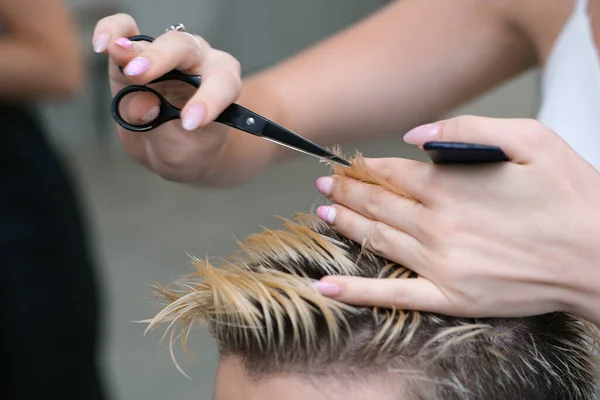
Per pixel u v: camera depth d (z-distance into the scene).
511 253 0.48
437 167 0.49
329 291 0.51
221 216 2.79
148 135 0.66
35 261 1.08
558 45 0.81
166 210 2.84
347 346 0.51
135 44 0.53
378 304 0.51
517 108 2.76
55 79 1.07
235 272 0.55
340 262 0.54
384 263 0.54
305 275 0.54
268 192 2.97
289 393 0.53
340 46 0.91
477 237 0.49
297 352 0.52
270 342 0.53
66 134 3.43
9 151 1.04
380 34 0.91
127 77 0.53
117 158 3.35
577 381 0.56
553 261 0.48
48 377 1.12
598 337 0.58
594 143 0.75
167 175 0.70
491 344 0.52
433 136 0.47
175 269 2.38
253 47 3.71
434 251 0.50
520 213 0.48
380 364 0.51
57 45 1.07
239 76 0.56
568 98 0.78
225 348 0.56
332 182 0.55
